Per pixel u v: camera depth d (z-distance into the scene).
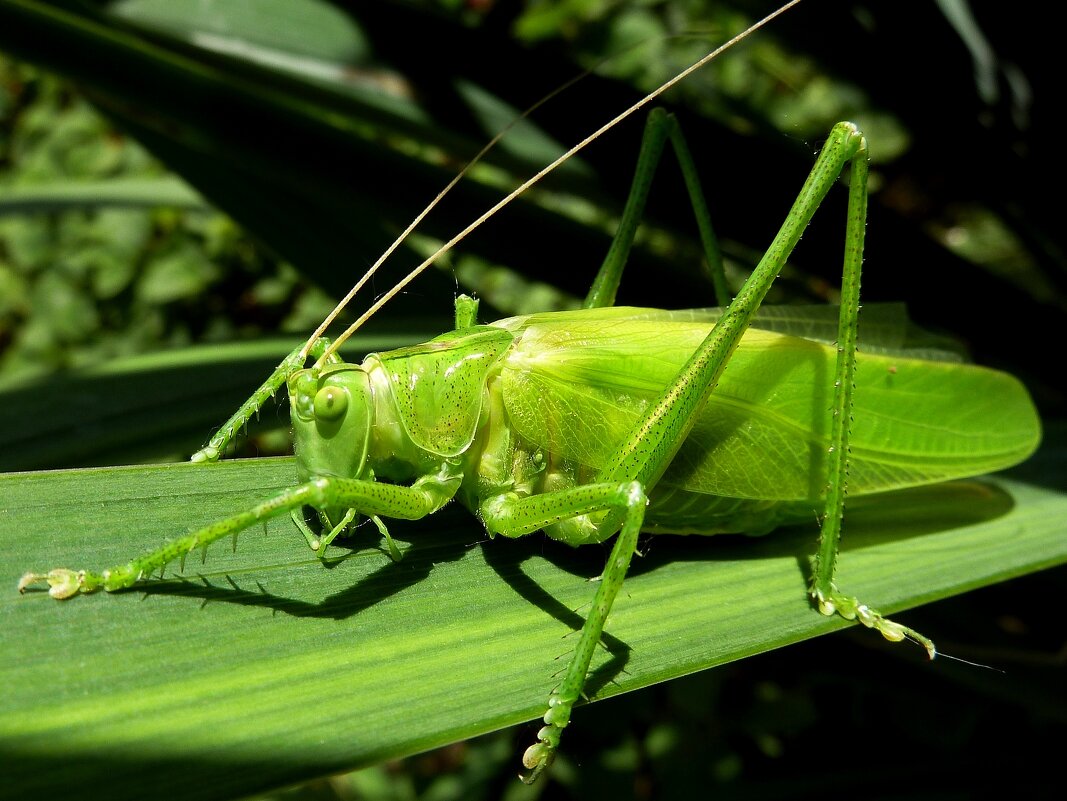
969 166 0.13
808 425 0.11
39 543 0.09
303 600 0.09
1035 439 0.12
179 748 0.08
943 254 0.13
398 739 0.09
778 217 0.13
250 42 0.11
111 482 0.10
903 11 0.13
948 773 0.14
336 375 0.10
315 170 0.12
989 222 0.22
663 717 0.17
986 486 0.12
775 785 0.14
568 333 0.11
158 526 0.10
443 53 0.12
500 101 0.12
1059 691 0.12
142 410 0.12
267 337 0.13
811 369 0.11
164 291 0.27
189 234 0.27
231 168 0.13
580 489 0.10
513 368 0.11
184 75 0.12
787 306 0.12
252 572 0.10
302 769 0.08
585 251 0.13
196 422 0.12
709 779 0.16
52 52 0.11
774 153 0.12
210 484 0.10
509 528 0.10
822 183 0.10
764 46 0.22
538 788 0.17
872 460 0.11
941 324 0.13
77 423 0.11
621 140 0.12
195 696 0.09
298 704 0.09
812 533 0.11
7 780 0.08
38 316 0.28
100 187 0.14
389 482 0.11
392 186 0.13
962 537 0.11
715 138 0.12
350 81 0.12
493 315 0.14
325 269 0.14
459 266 0.24
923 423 0.11
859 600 0.10
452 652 0.09
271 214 0.13
